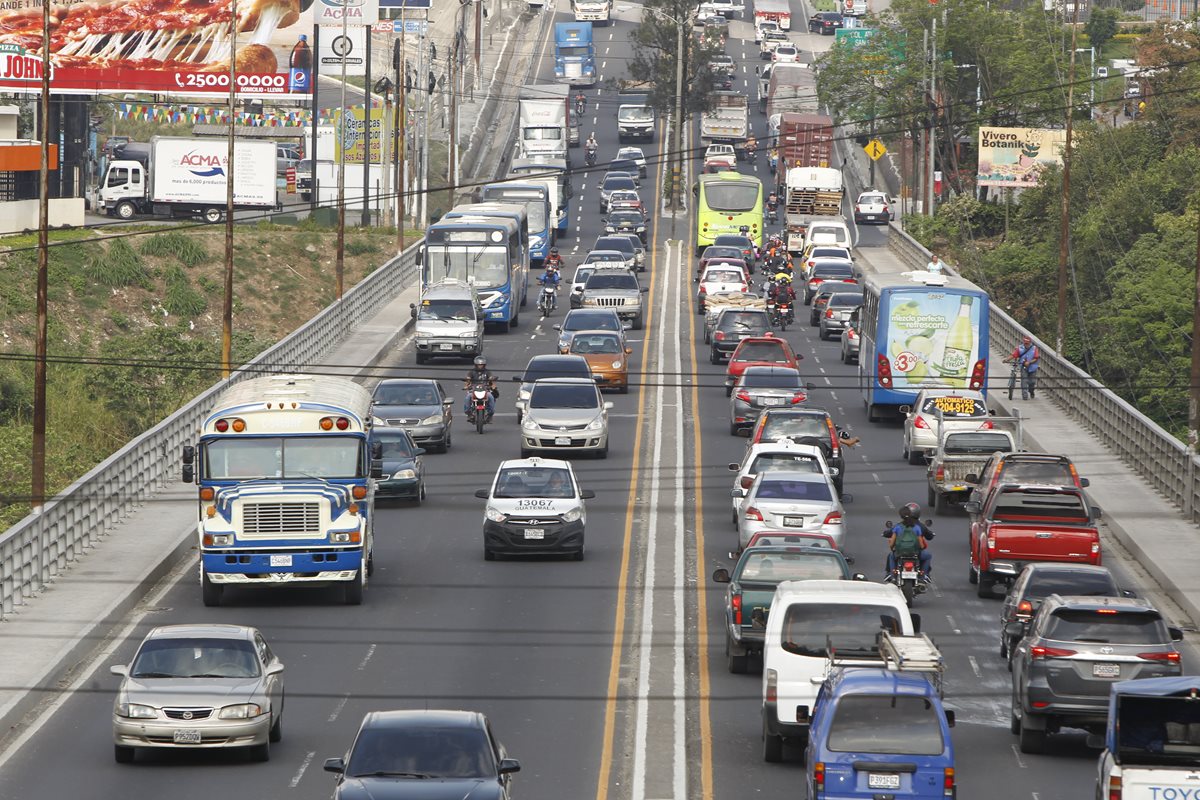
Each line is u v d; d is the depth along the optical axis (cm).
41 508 11138
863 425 17688
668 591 11131
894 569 10688
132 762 7675
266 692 7662
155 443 14425
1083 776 7519
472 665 9362
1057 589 9181
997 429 14450
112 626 10325
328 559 10625
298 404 10725
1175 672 7669
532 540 11744
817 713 6550
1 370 19250
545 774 7494
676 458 15750
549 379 16150
